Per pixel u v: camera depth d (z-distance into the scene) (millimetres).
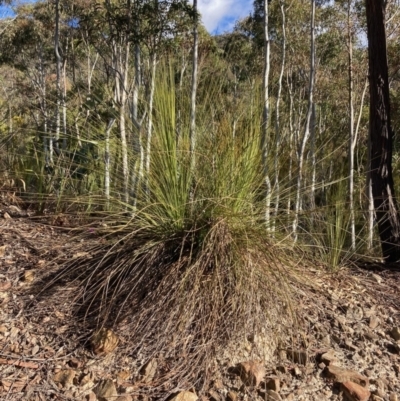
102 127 3068
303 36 7875
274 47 8031
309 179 3088
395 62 7523
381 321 2656
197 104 2777
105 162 2842
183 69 3598
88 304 2350
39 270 2580
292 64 8141
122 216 2684
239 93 2922
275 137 3027
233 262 2373
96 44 6055
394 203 4270
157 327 2215
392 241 3957
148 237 2645
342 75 8109
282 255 2596
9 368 1957
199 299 2279
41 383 1911
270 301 2332
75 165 3160
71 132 3201
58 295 2400
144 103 2727
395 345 2455
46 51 9164
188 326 2240
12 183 3732
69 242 2914
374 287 3129
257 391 2023
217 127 2682
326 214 3346
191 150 2611
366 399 2057
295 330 2332
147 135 2676
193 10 4285
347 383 2104
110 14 4480
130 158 2684
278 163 2746
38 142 3773
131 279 2416
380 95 4176
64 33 8109
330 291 2867
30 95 7895
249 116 2730
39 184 3553
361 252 4051
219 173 2557
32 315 2260
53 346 2104
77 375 1970
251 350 2199
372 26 4172
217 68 2943
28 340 2115
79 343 2131
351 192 4180
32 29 8289
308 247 3109
